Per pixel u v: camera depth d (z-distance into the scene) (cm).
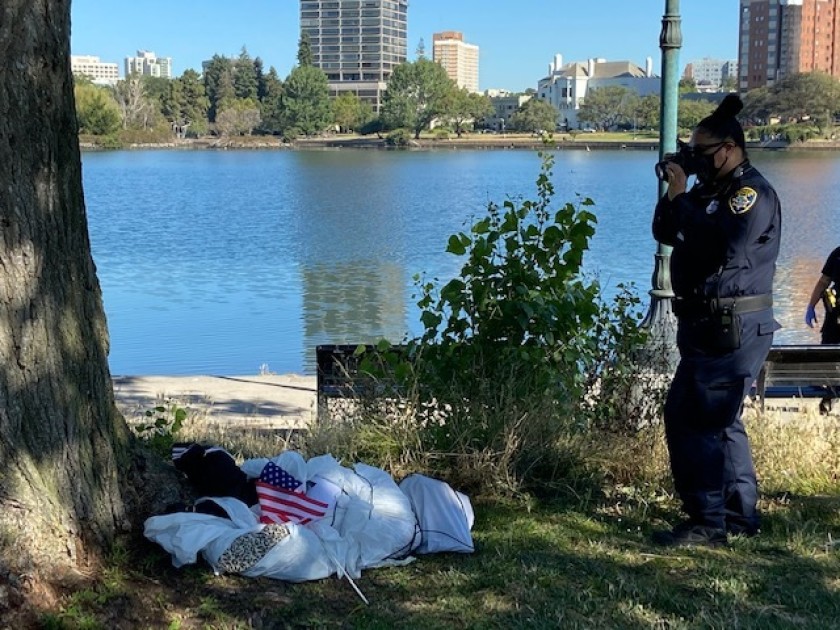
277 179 6962
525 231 575
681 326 455
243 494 434
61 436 370
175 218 3950
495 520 486
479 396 555
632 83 18162
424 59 16775
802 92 11500
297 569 399
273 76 17462
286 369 1374
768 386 757
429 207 4512
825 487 541
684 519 493
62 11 369
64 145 375
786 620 377
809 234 3078
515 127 17012
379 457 552
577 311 566
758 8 15212
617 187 5862
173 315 1797
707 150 436
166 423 541
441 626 372
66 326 375
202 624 362
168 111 17262
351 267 2458
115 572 374
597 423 567
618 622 376
